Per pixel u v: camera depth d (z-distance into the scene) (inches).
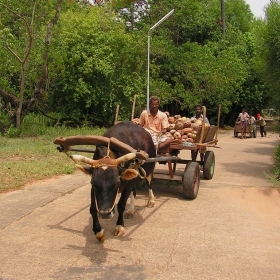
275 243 205.8
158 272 169.6
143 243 202.2
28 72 658.2
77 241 203.0
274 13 403.5
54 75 700.0
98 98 745.0
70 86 712.4
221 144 712.4
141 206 271.3
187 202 283.6
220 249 196.2
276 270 173.9
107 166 175.5
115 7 944.3
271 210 267.7
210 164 356.5
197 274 168.6
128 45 778.8
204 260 182.9
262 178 378.6
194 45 982.4
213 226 230.7
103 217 167.0
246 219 245.8
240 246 200.5
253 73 1156.5
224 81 925.8
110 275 166.2
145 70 808.9
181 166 435.2
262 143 742.5
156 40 862.5
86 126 751.7
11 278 162.7
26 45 619.5
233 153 575.2
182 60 939.3
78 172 380.2
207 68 920.3
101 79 741.9
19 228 219.6
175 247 197.6
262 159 514.0
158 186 334.3
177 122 309.0
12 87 751.7
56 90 753.0
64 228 221.5
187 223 235.3
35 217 239.0
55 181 336.5
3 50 599.8
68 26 736.3
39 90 657.0
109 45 757.3
